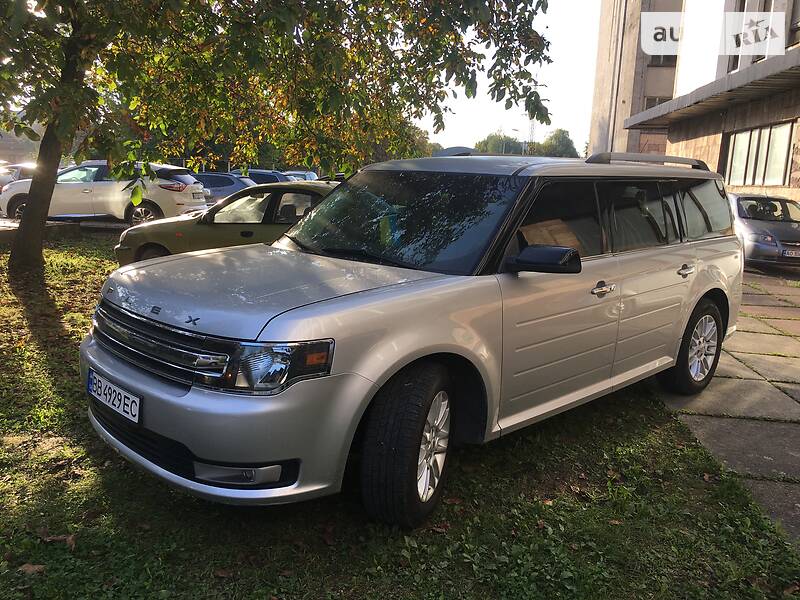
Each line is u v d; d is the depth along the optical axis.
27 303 7.08
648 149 33.94
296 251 3.86
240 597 2.58
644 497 3.54
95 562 2.71
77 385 4.59
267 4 4.88
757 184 18.30
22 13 4.29
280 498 2.66
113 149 5.36
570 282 3.73
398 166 4.30
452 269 3.37
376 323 2.82
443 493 3.44
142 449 2.91
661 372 5.18
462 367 3.29
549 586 2.74
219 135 8.32
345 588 2.67
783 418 4.78
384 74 7.65
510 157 4.23
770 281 12.06
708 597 2.74
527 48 6.14
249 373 2.59
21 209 16.03
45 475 3.38
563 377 3.82
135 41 6.46
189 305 2.86
